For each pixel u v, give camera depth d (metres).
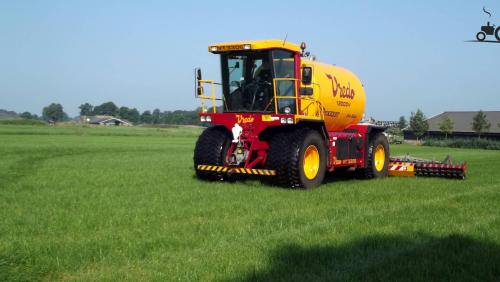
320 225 7.48
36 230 7.01
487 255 6.02
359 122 16.09
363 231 7.14
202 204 9.29
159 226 7.35
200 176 13.03
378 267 5.46
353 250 6.12
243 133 12.62
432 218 8.22
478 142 59.53
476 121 79.06
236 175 13.06
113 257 5.78
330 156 13.30
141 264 5.52
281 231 7.17
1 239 6.47
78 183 12.38
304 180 11.99
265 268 5.38
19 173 14.77
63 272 5.29
